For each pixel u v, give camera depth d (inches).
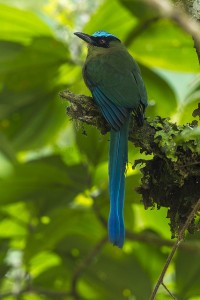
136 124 329.1
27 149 503.5
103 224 450.0
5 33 481.1
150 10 455.2
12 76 474.0
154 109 482.9
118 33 479.8
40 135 501.7
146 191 323.0
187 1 316.5
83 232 484.4
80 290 494.9
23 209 474.3
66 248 487.5
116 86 358.9
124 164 339.3
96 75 370.0
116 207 335.6
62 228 453.1
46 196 448.1
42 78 474.9
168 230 482.6
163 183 318.7
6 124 494.9
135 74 372.2
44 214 448.8
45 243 456.1
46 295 485.1
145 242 453.1
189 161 310.3
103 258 486.6
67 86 481.7
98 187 453.4
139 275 482.3
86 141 447.5
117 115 342.3
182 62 494.6
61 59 462.3
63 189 446.9
